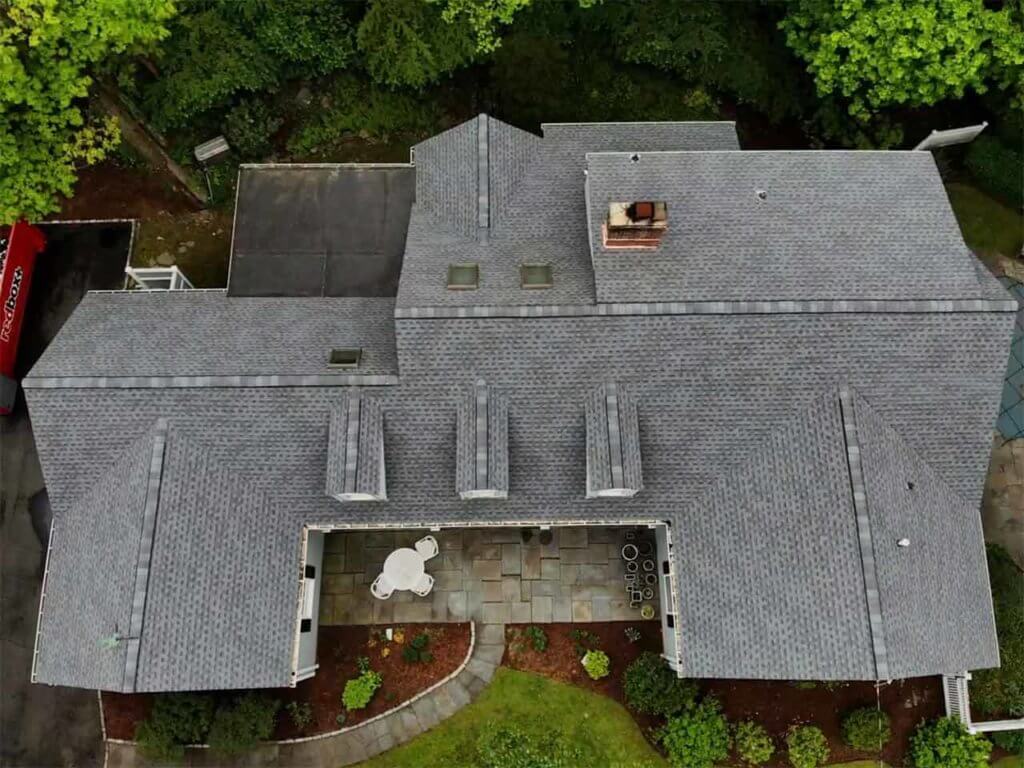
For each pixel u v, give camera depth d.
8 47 21.03
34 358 31.41
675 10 30.73
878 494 22.28
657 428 23.52
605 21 31.30
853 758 26.56
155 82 29.03
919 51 25.14
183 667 21.77
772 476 23.16
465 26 29.23
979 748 25.67
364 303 26.02
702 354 22.75
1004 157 31.41
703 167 24.48
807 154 24.91
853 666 20.97
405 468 23.75
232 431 23.39
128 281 31.67
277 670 22.73
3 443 30.48
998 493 30.00
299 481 23.80
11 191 24.86
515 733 26.36
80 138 25.92
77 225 32.84
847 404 22.66
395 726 26.84
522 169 26.62
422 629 27.61
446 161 26.83
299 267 26.66
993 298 22.23
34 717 27.47
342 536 28.36
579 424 23.44
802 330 22.42
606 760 26.41
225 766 26.50
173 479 22.84
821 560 21.95
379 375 23.20
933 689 27.14
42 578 29.17
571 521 24.25
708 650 22.36
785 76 31.67
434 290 23.05
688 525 23.66
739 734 25.94
